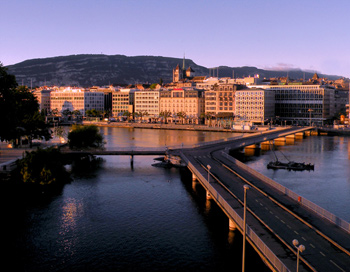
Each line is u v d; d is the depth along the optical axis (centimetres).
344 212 12069
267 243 7925
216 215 11769
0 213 11912
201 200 13350
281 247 7744
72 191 14375
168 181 16075
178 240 9931
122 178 16562
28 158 14838
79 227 10844
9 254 9262
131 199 13438
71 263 8838
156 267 8606
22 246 9675
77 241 9950
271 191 11944
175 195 13950
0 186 14400
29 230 10631
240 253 9162
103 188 14862
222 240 9881
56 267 8681
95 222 11225
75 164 19850
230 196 11362
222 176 14175
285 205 10444
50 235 10319
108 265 8738
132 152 19762
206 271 8400
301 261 7125
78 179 16312
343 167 19362
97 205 12756
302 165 19250
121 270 8525
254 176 14162
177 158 19188
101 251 9400
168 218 11519
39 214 11856
